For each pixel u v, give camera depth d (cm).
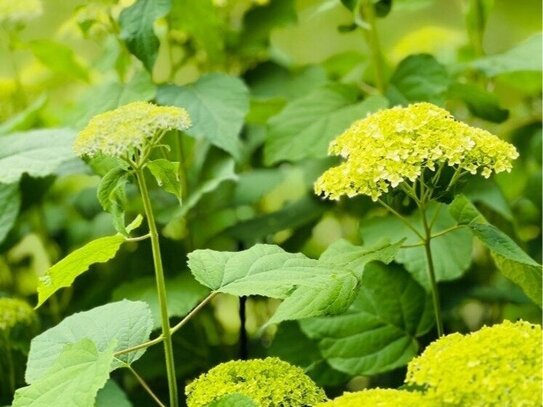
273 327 205
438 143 158
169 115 151
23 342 186
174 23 200
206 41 203
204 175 200
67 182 227
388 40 289
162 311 156
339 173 160
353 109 189
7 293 204
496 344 147
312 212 202
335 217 212
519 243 193
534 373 146
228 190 205
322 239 221
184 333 196
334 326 179
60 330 163
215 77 192
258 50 210
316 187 161
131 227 156
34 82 229
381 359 178
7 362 190
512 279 171
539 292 171
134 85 191
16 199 191
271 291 156
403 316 180
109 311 164
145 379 197
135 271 201
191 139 200
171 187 153
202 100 189
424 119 159
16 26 207
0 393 190
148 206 154
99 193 153
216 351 200
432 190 162
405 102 193
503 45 288
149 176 198
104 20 202
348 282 162
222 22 205
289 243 206
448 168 166
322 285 155
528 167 215
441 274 182
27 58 271
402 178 158
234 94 190
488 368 147
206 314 204
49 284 157
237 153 186
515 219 202
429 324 180
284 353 187
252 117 208
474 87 194
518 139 214
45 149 185
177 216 190
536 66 195
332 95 193
